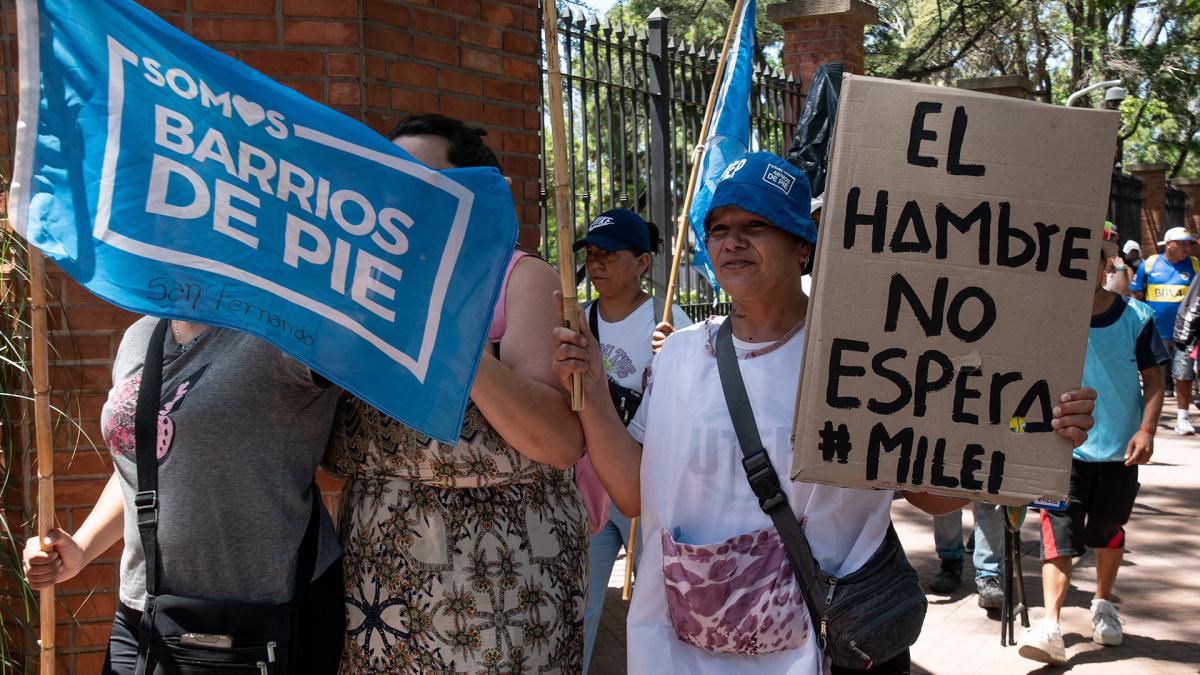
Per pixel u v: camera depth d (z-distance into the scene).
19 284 3.52
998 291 2.03
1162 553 6.64
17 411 3.62
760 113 8.88
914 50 23.62
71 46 1.82
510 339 2.22
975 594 5.73
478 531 2.14
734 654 2.17
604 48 7.01
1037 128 2.03
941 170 2.03
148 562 2.08
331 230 1.95
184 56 1.90
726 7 22.92
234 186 1.90
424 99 4.20
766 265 2.23
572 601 2.27
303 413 2.13
